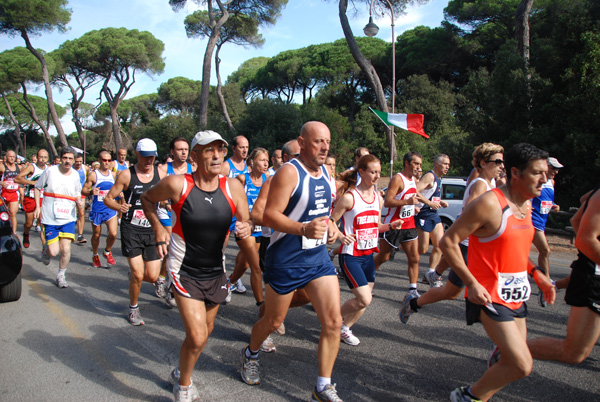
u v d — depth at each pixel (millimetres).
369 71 21281
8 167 9688
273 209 2904
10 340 4148
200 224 2867
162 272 5551
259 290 4703
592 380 3447
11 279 4984
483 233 2658
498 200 2594
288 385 3330
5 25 31641
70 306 5188
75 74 42406
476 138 15844
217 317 4871
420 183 5777
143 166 4758
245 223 3131
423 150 25938
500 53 15320
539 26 20453
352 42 21188
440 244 2725
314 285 3002
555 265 7949
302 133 3057
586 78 12539
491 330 2611
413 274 5395
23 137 59062
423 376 3502
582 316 2805
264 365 3678
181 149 5543
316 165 3049
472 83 16500
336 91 36906
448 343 4188
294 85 45250
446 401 3113
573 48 14133
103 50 39312
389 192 5234
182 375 2959
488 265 2654
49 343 4086
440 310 5176
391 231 5301
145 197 3049
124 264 7504
